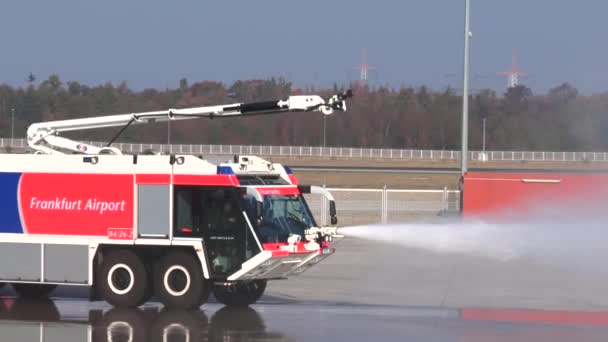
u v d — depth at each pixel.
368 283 40.00
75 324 29.39
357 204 64.94
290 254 31.66
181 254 32.06
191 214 31.83
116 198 32.34
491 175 57.53
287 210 32.94
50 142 38.19
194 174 31.80
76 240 32.62
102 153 34.72
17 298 35.56
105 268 32.59
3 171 33.38
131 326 29.02
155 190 32.06
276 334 27.70
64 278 32.72
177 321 29.97
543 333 28.19
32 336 27.33
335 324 29.61
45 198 32.97
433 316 31.50
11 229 33.22
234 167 31.89
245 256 31.36
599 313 32.56
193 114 37.03
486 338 27.23
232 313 31.92
